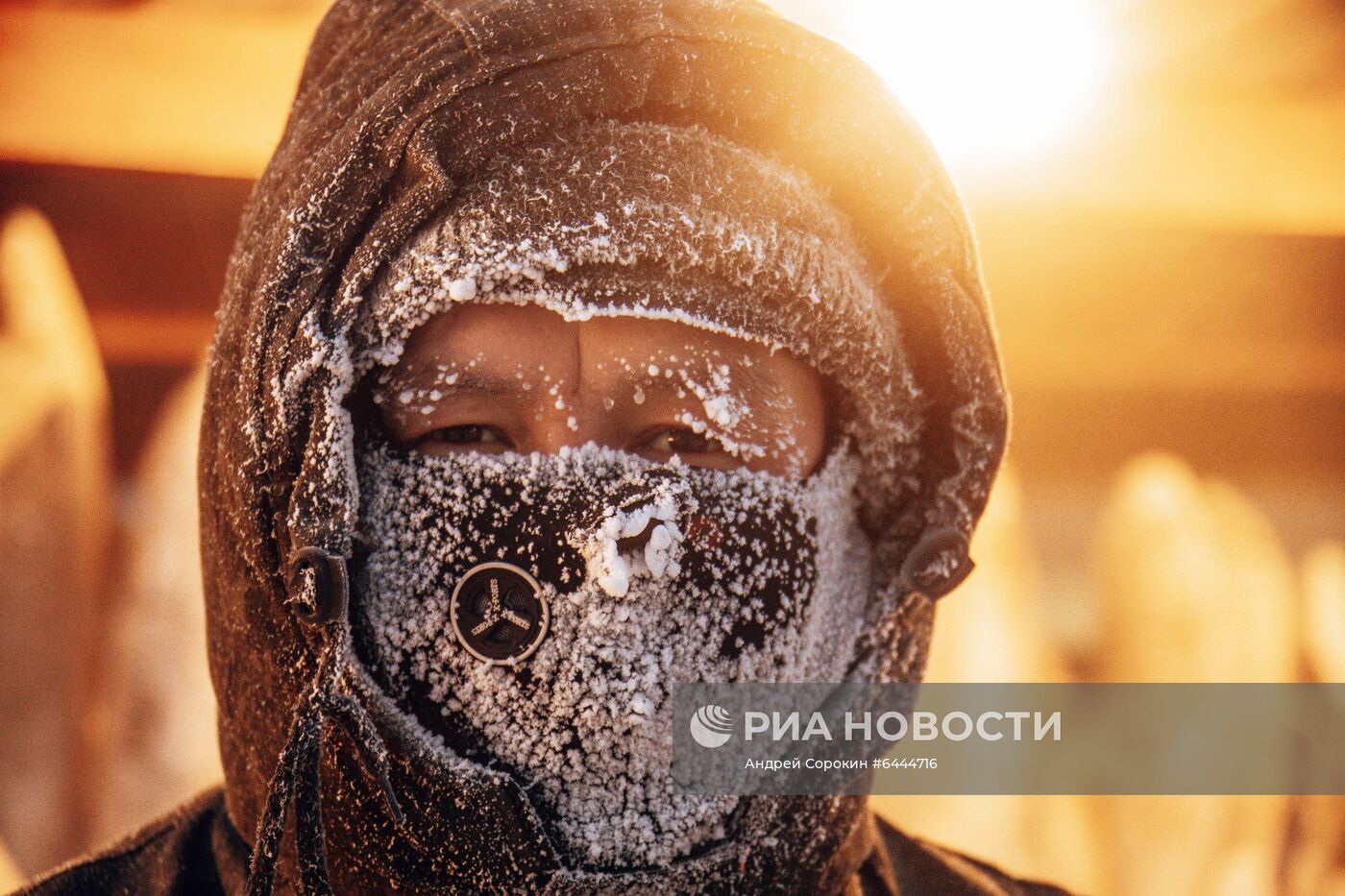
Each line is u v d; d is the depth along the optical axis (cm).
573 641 75
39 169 229
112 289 268
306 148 82
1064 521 378
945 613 230
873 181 81
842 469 86
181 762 209
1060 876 227
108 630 228
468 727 75
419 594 76
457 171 75
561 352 76
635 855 76
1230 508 284
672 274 75
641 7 78
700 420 78
